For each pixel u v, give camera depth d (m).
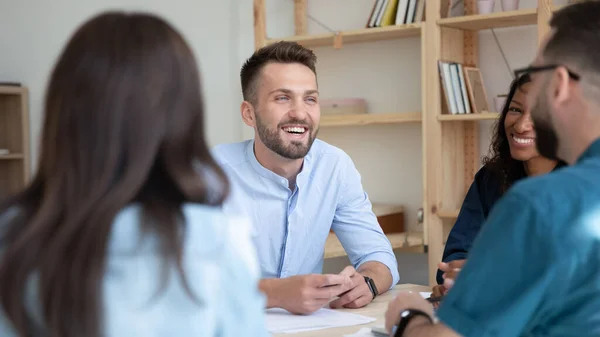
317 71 4.04
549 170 2.24
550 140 1.08
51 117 0.84
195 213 0.86
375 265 2.32
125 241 0.82
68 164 0.83
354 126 3.95
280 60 2.31
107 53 0.83
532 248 0.95
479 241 1.01
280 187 2.38
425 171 3.35
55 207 0.82
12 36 4.75
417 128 3.74
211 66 4.34
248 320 0.88
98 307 0.79
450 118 3.27
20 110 4.61
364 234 2.46
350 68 3.93
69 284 0.79
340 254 3.23
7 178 4.73
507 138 2.31
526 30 3.41
